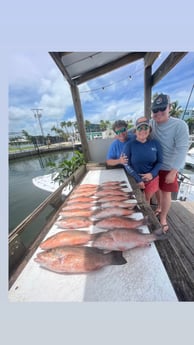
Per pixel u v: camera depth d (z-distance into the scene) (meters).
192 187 3.52
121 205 1.16
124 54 2.63
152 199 2.59
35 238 0.90
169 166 1.59
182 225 1.90
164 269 0.63
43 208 1.18
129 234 0.79
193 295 0.54
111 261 0.67
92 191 1.52
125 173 2.23
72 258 0.68
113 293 0.57
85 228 0.94
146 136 1.46
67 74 2.64
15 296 0.58
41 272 0.66
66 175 3.67
